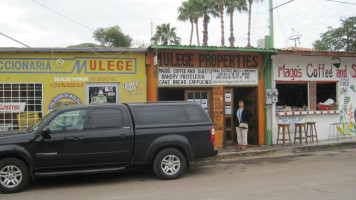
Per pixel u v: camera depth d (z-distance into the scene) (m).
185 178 7.18
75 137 6.48
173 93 12.75
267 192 5.78
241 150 10.51
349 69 13.07
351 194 5.55
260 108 11.61
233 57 11.30
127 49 10.05
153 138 6.96
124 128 6.82
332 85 13.16
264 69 11.70
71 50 9.72
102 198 5.69
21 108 9.66
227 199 5.38
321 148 11.23
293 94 13.02
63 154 6.41
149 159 6.91
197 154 7.26
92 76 10.02
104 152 6.65
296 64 12.12
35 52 9.66
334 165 8.26
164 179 7.05
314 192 5.72
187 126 7.24
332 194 5.56
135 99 10.32
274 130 11.70
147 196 5.73
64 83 9.84
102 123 6.75
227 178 7.09
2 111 9.60
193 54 10.85
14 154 6.29
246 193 5.74
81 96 9.95
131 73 10.30
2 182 6.11
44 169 6.36
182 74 10.72
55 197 5.82
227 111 11.59
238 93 12.82
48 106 9.75
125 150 6.78
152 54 10.34
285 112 11.83
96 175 7.74
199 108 7.54
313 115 12.41
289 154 10.33
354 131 13.09
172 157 7.11
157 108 7.26
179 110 7.38
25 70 9.64
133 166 6.94
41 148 6.29
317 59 12.50
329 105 12.79
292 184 6.35
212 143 7.38
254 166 8.47
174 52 10.63
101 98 10.13
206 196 5.61
